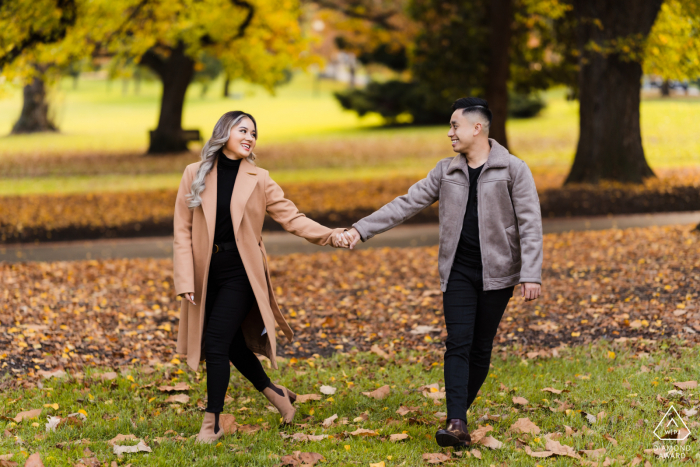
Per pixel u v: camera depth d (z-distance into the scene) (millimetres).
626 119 14148
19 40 11445
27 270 7930
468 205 3324
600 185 13891
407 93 34969
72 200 14906
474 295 3328
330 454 3178
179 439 3385
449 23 20141
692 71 13586
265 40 21656
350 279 7664
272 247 10320
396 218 3520
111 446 3264
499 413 3686
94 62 21062
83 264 8625
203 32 19047
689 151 20641
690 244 7977
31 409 3760
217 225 3400
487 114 3305
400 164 22625
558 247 9070
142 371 4516
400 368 4680
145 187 17688
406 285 7285
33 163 23359
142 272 8047
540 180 16703
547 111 37094
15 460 3023
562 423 3477
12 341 4930
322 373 4582
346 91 36438
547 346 5008
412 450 3201
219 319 3355
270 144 29500
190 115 44281
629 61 13836
